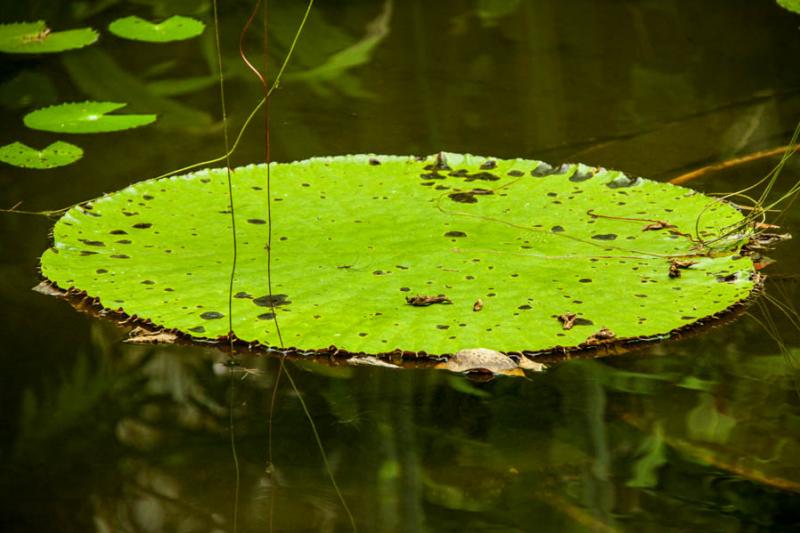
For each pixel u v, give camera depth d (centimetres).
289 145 765
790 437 667
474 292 701
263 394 678
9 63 817
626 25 847
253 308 696
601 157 758
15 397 677
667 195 734
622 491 657
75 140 769
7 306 700
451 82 803
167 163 756
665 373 682
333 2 870
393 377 682
